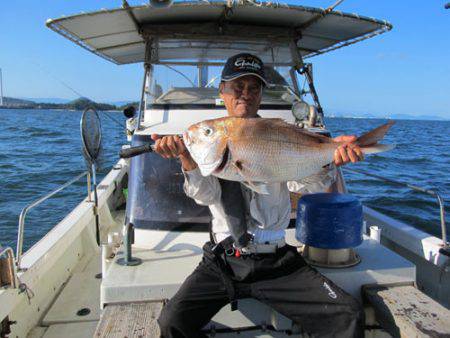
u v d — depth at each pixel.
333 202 1.55
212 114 2.21
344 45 3.05
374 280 1.56
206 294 1.40
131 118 3.04
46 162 8.65
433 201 5.43
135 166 2.01
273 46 2.62
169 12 2.27
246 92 1.58
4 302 1.63
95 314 2.10
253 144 1.26
